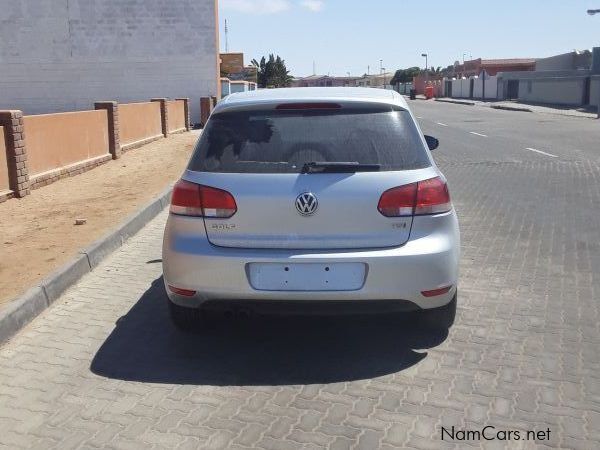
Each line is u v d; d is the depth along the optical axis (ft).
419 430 10.94
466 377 12.83
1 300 16.60
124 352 14.38
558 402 11.81
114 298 17.93
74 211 28.37
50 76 88.22
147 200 30.53
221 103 14.32
